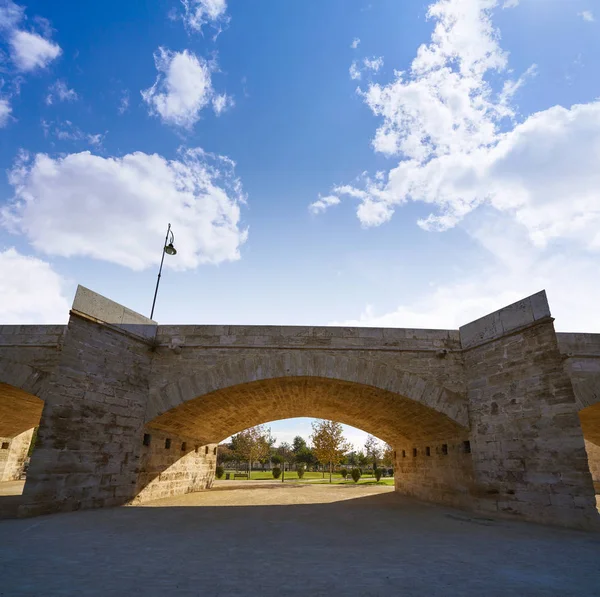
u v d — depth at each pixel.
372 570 5.67
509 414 12.07
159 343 14.08
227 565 5.84
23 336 13.43
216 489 21.94
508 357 12.47
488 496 12.29
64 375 11.41
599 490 20.89
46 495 10.52
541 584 5.07
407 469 19.70
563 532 9.33
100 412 12.16
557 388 11.05
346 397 16.55
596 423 16.67
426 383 13.61
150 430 14.55
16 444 23.62
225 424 20.06
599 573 5.68
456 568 5.86
